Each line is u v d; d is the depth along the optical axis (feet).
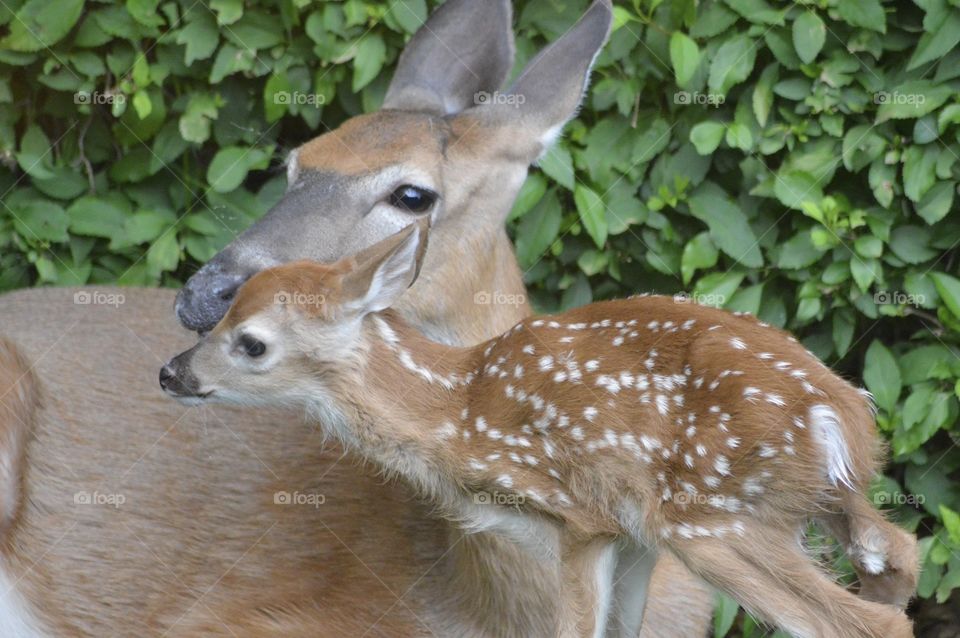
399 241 23.84
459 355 24.89
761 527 22.52
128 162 38.19
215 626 26.81
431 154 27.04
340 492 28.35
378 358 24.09
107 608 27.32
